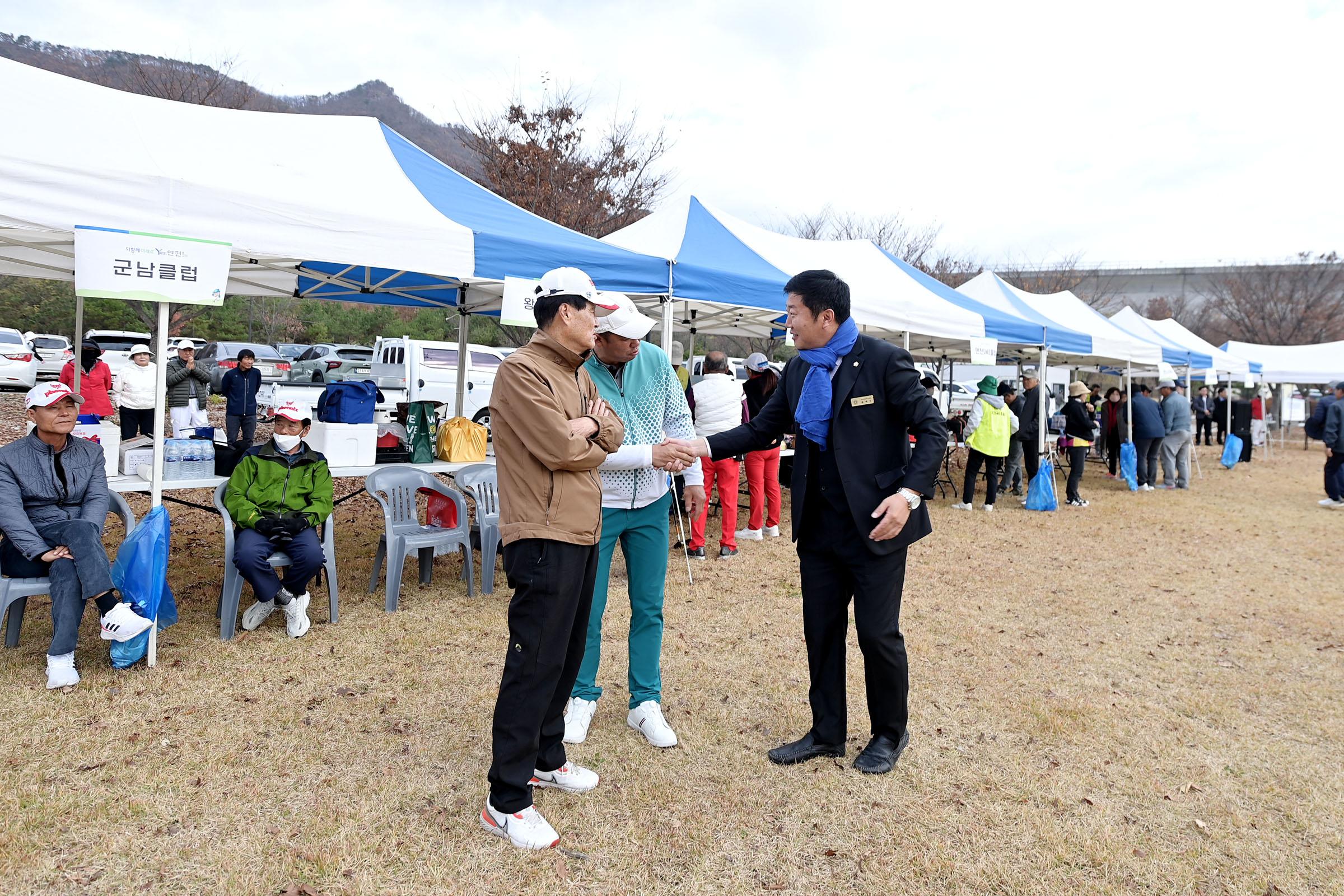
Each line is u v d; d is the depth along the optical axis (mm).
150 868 2387
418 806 2762
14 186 3344
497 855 2502
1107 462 15078
